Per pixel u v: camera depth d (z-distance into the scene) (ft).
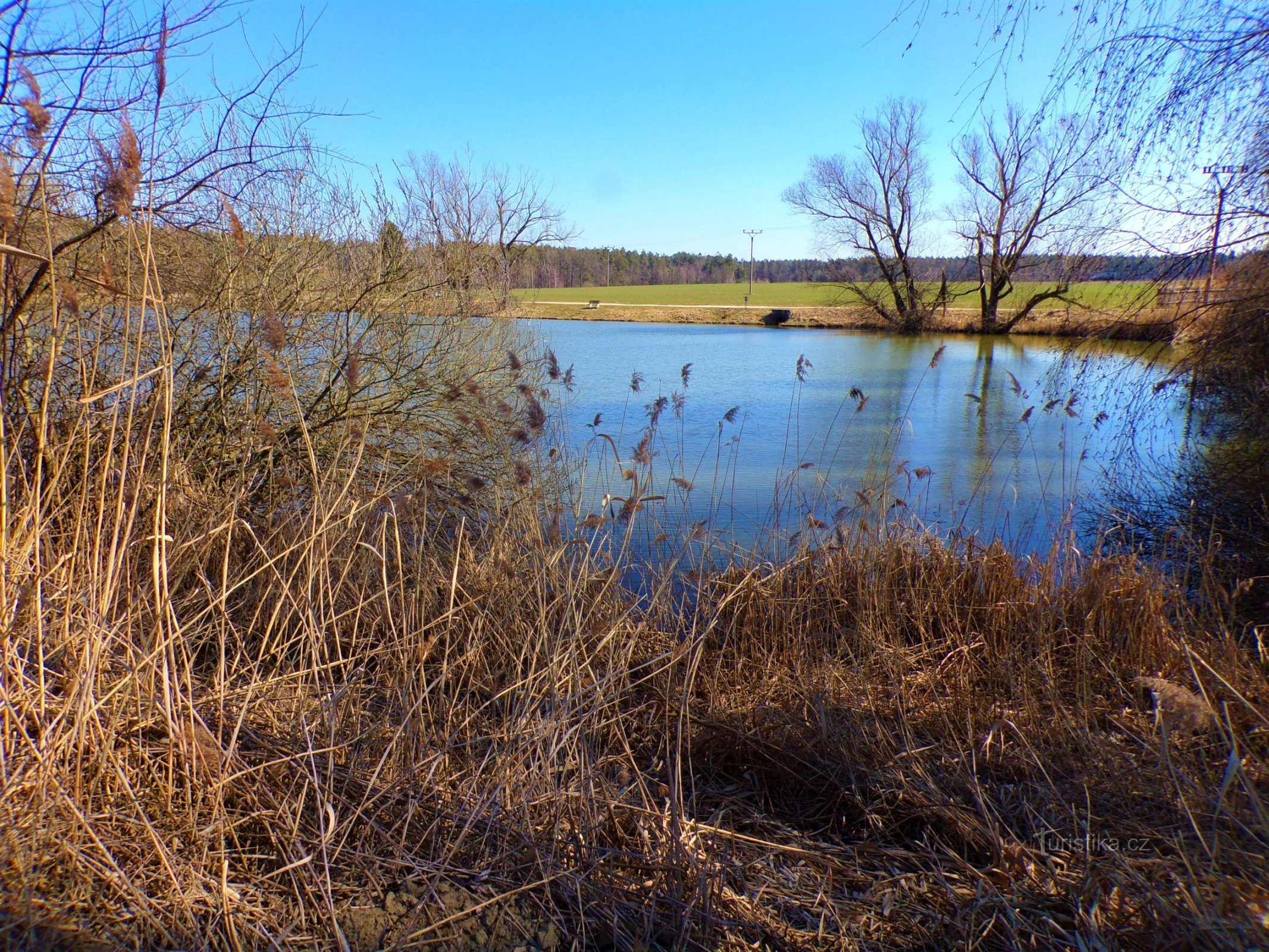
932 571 19.31
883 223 142.31
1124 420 31.78
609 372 77.36
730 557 20.27
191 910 8.25
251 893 8.84
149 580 13.65
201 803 9.64
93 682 9.67
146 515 14.89
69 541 13.15
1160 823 11.00
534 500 17.10
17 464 13.01
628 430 49.21
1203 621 17.15
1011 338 122.72
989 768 13.08
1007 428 53.11
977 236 124.77
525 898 9.31
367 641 14.92
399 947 8.36
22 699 9.64
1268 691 13.96
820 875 10.51
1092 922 8.72
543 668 13.34
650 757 13.48
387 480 21.57
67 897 8.19
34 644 10.56
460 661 14.06
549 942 8.70
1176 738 12.92
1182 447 30.14
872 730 13.65
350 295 24.38
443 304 27.25
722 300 233.14
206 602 14.61
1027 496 33.94
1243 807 10.04
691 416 55.88
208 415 21.17
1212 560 19.51
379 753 11.58
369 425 23.13
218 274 21.34
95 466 13.53
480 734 12.67
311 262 23.65
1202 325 27.37
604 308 189.78
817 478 26.04
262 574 15.98
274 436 15.43
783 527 28.09
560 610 15.26
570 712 12.00
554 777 11.21
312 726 11.23
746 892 9.97
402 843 9.67
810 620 17.92
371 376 23.44
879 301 149.89
